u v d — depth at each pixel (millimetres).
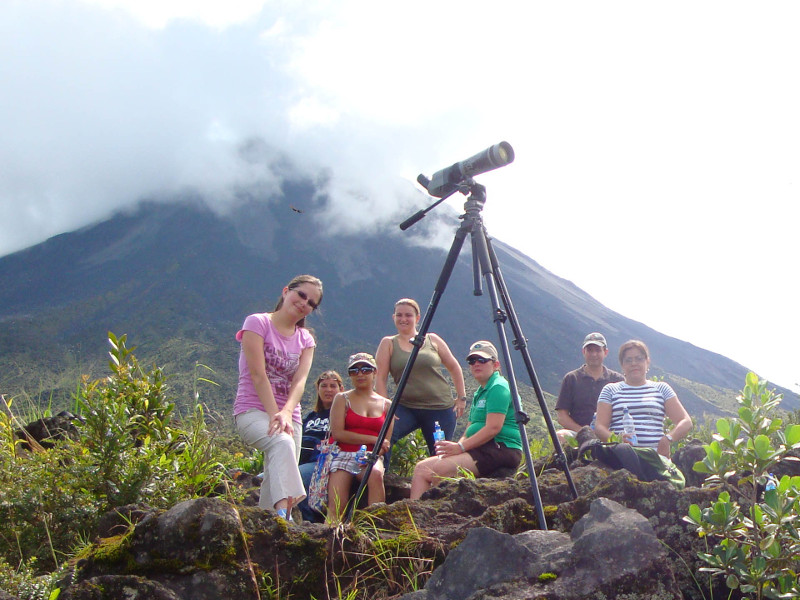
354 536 3205
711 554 3039
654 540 2805
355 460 4859
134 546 2939
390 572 3123
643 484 3389
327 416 5910
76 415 5039
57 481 3875
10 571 2871
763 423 3445
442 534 3340
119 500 3885
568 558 2771
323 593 3035
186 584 2840
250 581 2910
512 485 3992
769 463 3193
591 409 6375
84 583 2758
